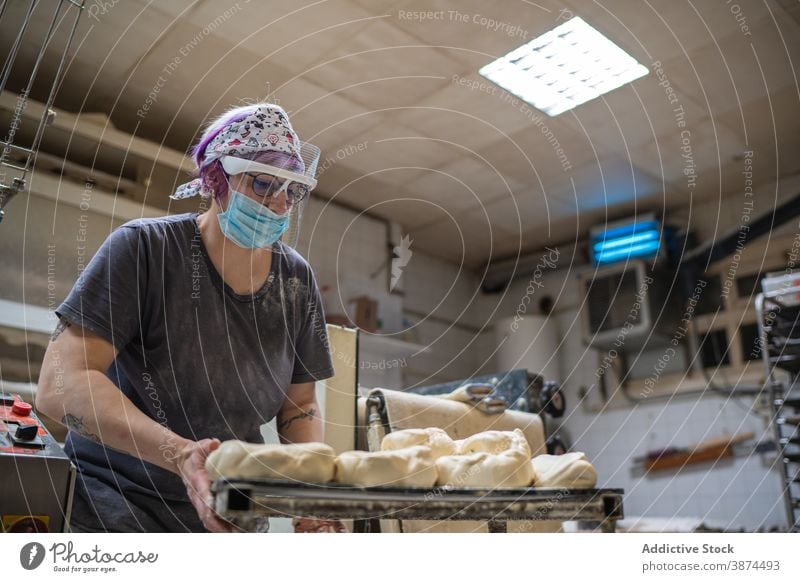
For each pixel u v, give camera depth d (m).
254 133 0.93
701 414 3.44
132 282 0.86
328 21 2.16
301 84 2.50
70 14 2.01
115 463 0.84
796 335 2.05
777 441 1.90
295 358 1.05
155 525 0.81
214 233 0.96
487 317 4.30
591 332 3.64
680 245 3.54
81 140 2.20
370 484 0.61
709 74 2.49
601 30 2.25
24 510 0.63
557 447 1.57
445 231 3.81
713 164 3.17
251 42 2.24
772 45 2.33
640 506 3.48
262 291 0.98
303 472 0.58
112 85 2.38
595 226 3.74
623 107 2.70
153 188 2.32
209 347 0.91
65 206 2.07
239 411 0.93
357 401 1.25
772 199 3.34
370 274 3.47
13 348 1.91
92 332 0.81
